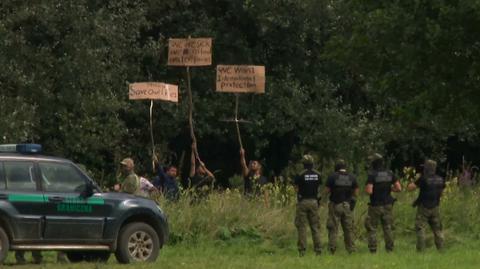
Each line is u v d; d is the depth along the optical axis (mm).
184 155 108750
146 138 108625
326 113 108562
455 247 74125
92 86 99688
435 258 63844
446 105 74312
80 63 98188
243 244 73562
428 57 71750
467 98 73125
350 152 108562
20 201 54375
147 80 108188
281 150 115875
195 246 72625
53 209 55469
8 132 89938
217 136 110500
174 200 77062
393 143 117875
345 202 68000
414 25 70812
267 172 116250
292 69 111812
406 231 79625
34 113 94375
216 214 76000
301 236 67188
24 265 56562
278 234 75688
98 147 100188
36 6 95625
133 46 103812
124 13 102062
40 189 55375
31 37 99438
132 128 108375
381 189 69312
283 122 108375
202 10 110312
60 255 62000
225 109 108375
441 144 118000
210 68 109500
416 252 69250
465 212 82250
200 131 107750
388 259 63125
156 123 107938
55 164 56406
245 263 59281
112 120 101375
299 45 110562
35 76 96438
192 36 109000
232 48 110438
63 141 98938
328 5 105750
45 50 96938
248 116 108062
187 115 106375
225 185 116375
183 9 109688
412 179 88188
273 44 110938
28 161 55406
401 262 61031
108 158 106562
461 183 89562
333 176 67875
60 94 98062
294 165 110438
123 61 103750
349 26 105625
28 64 96500
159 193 76875
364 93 114188
